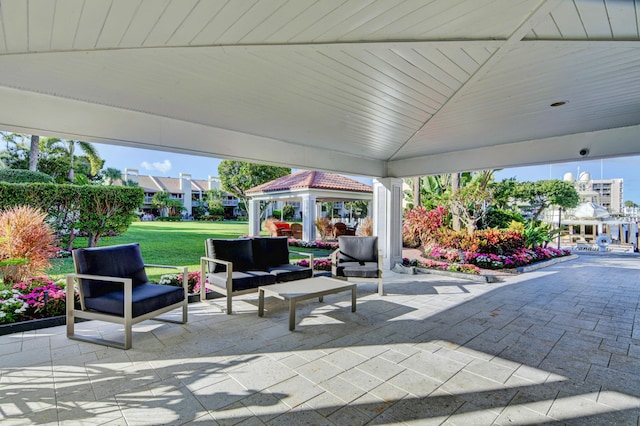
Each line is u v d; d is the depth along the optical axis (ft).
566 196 47.93
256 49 7.79
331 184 42.83
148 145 13.29
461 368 9.04
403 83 10.02
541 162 17.69
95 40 7.23
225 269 15.34
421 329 12.00
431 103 11.89
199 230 59.36
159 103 11.93
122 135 12.62
